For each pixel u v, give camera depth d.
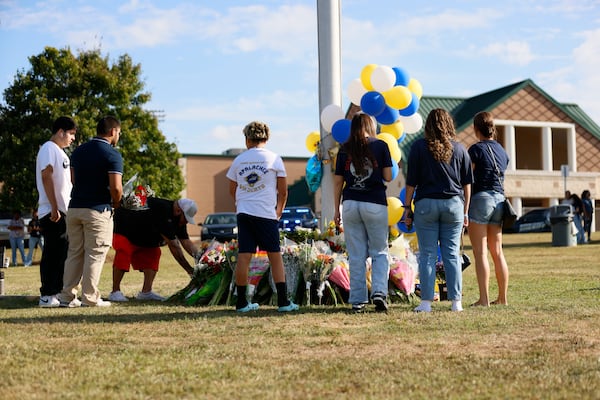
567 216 20.89
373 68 8.30
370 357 4.46
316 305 7.39
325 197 8.90
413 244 9.23
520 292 8.59
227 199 54.53
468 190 6.70
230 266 7.77
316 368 4.15
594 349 4.63
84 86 35.84
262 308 7.11
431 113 6.70
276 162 6.82
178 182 39.09
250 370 4.11
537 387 3.69
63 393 3.61
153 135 37.81
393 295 7.65
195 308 7.26
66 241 7.78
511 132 42.72
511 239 27.70
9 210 35.44
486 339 5.04
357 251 6.73
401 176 36.44
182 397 3.57
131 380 3.89
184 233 8.52
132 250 8.39
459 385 3.76
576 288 8.98
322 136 8.87
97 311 6.99
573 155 44.38
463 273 12.27
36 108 35.81
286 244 7.78
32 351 4.67
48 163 7.72
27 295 8.70
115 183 7.52
